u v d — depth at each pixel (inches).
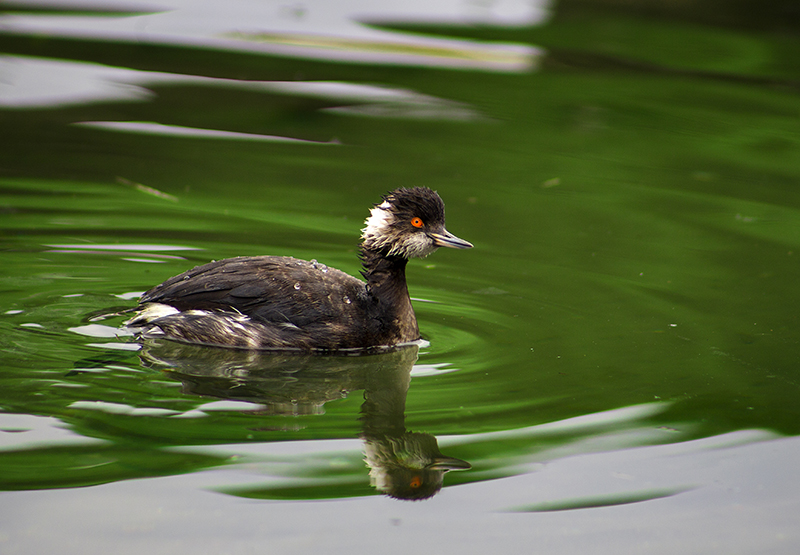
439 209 466.0
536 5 1195.3
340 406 388.2
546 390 406.6
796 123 886.4
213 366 426.6
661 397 401.4
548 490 332.2
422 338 469.7
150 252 558.6
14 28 1009.5
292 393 400.8
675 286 542.6
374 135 816.3
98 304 482.6
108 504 308.2
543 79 983.0
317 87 912.3
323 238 594.6
